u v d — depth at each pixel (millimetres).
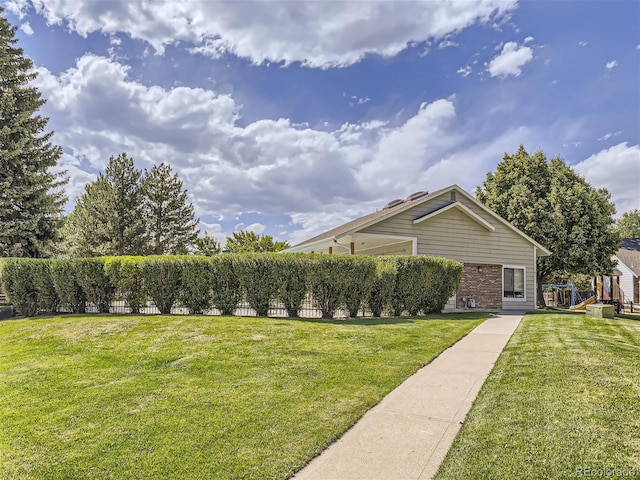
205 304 11445
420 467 3453
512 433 3939
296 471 3420
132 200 27453
